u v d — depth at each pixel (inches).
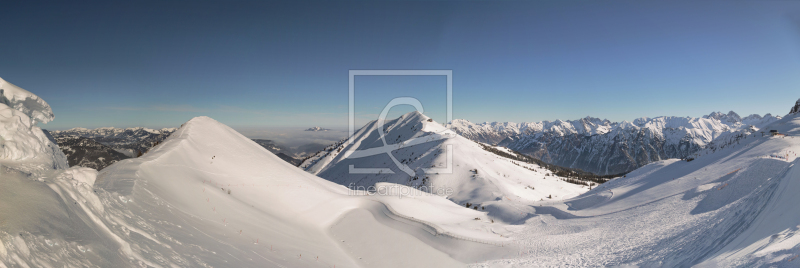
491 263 1612.9
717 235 1125.7
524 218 3344.0
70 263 433.1
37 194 487.8
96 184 916.6
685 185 2908.5
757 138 4252.0
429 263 1589.6
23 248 385.7
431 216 2593.5
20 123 575.8
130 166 1211.2
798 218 725.9
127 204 822.5
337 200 2178.9
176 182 1290.6
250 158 2128.4
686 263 971.3
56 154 662.5
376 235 1788.9
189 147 1801.2
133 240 638.5
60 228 470.3
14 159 538.9
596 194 3895.2
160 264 608.1
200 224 1032.2
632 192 3511.3
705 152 5054.1
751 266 622.2
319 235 1663.4
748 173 2146.9
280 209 1759.4
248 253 965.2
